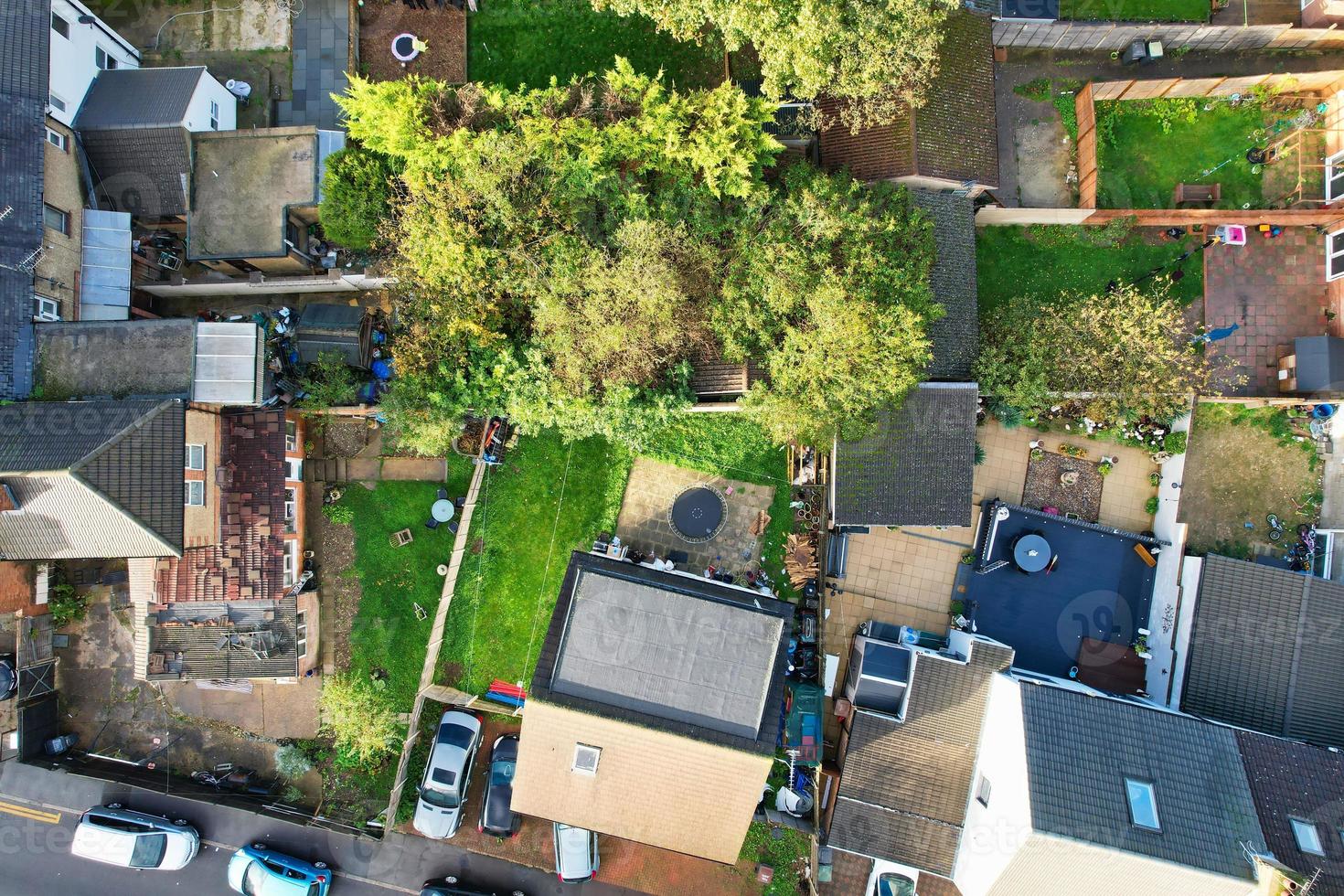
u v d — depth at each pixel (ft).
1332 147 87.10
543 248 72.59
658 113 70.95
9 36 69.67
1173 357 80.28
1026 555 84.07
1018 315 80.74
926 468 78.84
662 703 67.67
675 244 71.05
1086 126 87.10
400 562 85.40
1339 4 83.25
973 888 72.49
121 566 85.87
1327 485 85.87
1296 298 87.66
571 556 73.61
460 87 85.66
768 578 85.87
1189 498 87.56
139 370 71.36
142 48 87.76
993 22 84.74
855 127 73.77
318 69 87.81
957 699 78.95
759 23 67.51
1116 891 65.36
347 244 78.07
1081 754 67.51
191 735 86.28
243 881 84.64
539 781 71.00
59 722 85.35
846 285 70.54
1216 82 86.07
